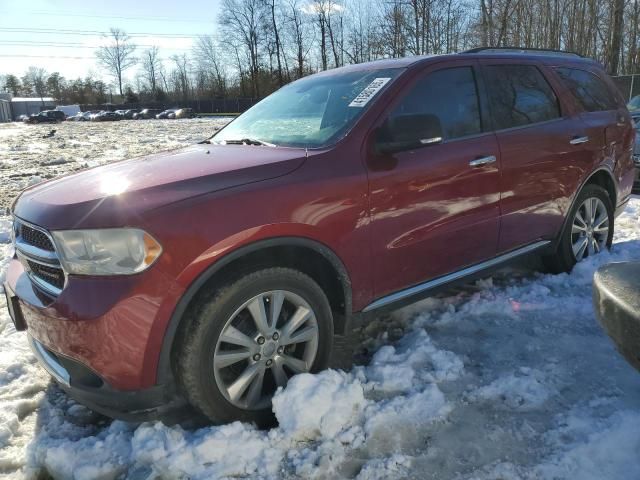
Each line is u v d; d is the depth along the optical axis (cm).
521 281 432
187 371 236
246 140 334
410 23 3644
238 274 242
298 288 261
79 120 6706
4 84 11650
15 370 322
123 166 294
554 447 238
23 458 246
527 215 379
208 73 8706
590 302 385
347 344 339
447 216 322
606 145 446
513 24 2919
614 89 488
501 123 363
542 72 412
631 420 246
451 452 238
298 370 270
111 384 227
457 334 346
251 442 239
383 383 285
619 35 2697
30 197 269
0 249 593
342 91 339
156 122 5212
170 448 237
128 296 219
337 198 271
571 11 2825
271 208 249
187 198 236
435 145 318
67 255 225
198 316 233
